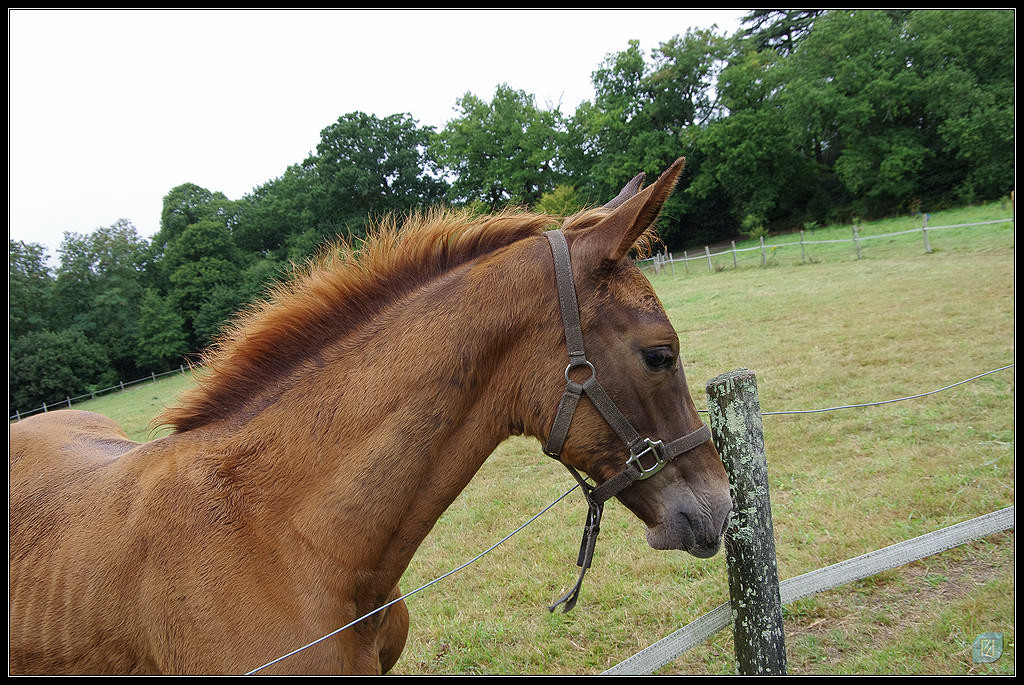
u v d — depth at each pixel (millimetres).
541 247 1682
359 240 1902
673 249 38969
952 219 22250
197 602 1525
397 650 1996
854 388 6027
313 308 1766
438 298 1698
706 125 36969
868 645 2746
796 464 4547
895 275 12078
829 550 3389
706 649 2859
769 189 33406
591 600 3322
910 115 30734
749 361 7648
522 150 36375
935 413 5023
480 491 5102
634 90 36938
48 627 1655
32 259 41469
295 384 1721
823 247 20391
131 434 11008
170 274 40969
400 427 1611
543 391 1629
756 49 39062
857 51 30438
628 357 1600
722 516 1675
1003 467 3934
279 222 46625
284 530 1591
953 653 2598
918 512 3631
